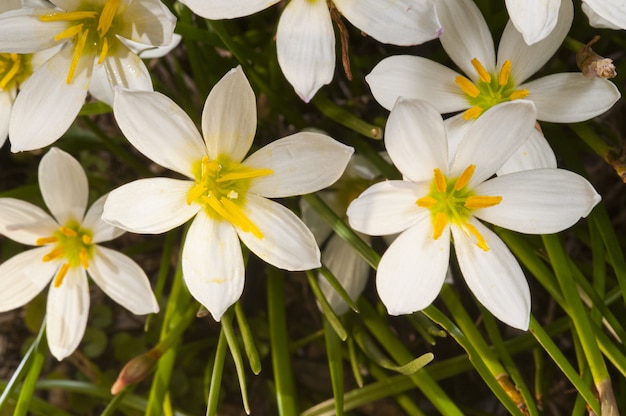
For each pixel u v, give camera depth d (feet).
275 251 1.25
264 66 1.47
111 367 1.56
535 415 1.29
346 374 1.52
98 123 1.63
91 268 1.34
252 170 1.25
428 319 1.33
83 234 1.34
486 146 1.24
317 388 1.52
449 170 1.25
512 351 1.41
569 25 1.28
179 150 1.24
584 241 1.46
